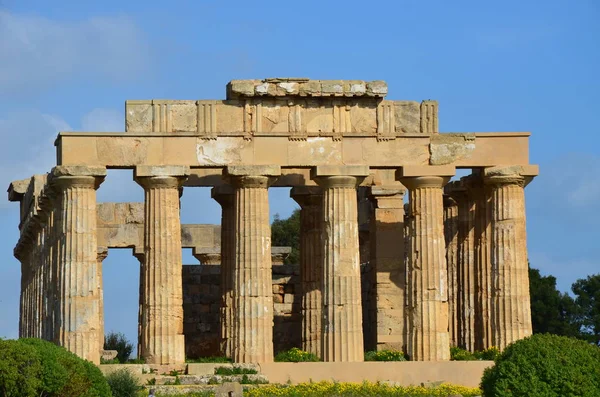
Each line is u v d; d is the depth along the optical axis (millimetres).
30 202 161500
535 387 111250
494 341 139500
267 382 129875
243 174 136625
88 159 135125
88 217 134875
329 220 137875
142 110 136625
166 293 135000
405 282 141750
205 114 137125
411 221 139375
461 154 139625
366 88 138375
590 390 110938
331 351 136625
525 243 140125
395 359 141000
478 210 145625
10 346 111562
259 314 136000
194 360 141625
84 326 133875
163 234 135250
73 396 113188
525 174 139750
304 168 140375
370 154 138625
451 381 133500
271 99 138250
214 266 169375
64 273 134375
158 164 135875
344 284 136875
